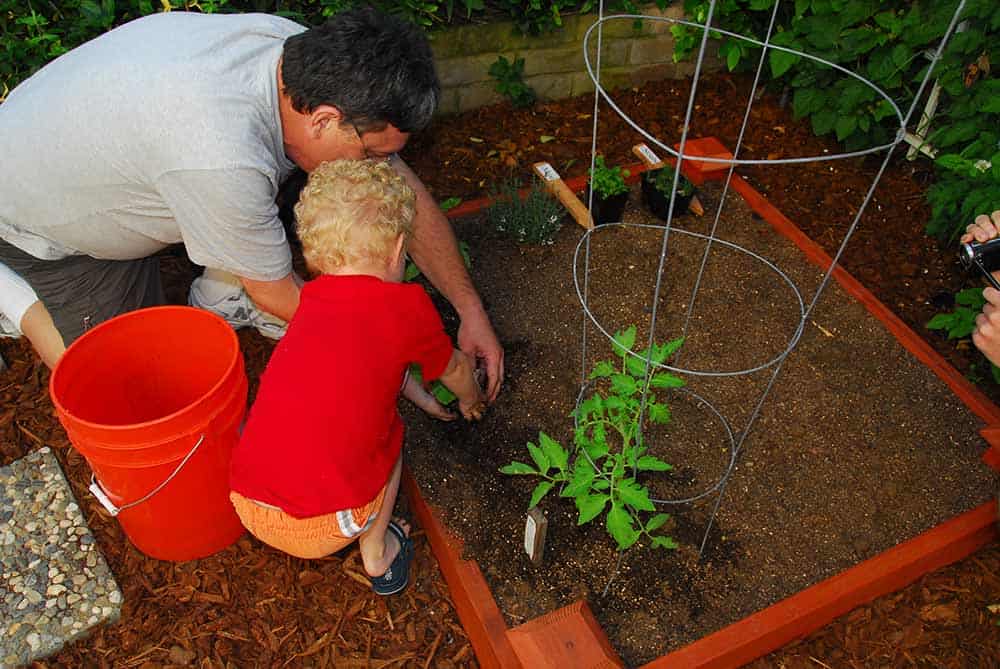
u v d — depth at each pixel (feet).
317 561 8.35
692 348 10.08
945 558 8.25
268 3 11.92
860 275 11.32
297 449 6.32
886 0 11.91
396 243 6.61
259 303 7.56
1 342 10.21
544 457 7.95
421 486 8.55
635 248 11.46
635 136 13.76
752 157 13.38
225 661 7.61
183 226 6.76
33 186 7.07
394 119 6.62
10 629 7.64
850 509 8.44
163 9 11.09
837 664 7.63
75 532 8.39
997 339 7.48
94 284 8.42
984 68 10.85
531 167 13.08
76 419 6.54
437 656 7.75
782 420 9.27
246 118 6.49
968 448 9.05
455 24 13.05
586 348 10.04
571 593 7.74
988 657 7.61
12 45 10.34
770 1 12.55
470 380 8.07
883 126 13.24
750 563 7.98
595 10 13.58
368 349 6.37
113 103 6.42
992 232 7.96
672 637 7.46
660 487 8.61
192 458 7.14
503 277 10.95
